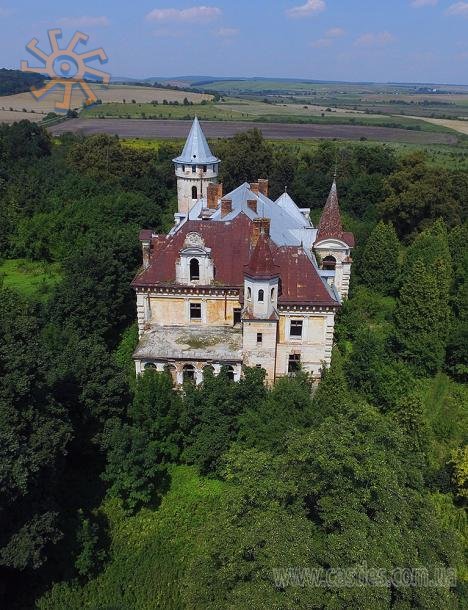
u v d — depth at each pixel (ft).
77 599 101.40
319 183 377.30
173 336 151.84
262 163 380.99
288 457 91.45
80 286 176.35
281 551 77.05
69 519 112.88
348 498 83.92
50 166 390.42
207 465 126.52
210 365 145.28
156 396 127.75
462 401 164.76
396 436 101.04
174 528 115.55
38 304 179.63
